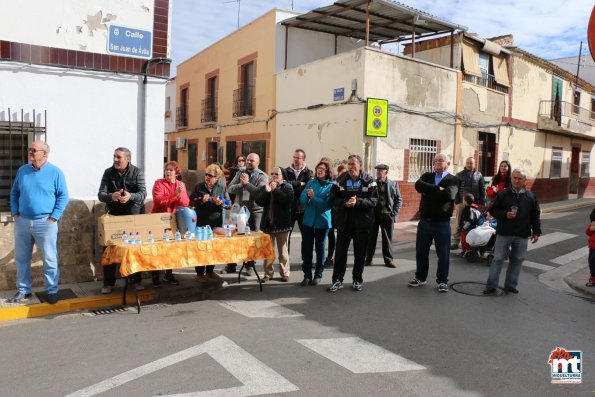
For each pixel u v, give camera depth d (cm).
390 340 489
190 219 641
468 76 1623
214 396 364
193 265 611
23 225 571
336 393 373
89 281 690
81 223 680
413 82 1399
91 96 693
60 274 671
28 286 593
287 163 1570
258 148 1736
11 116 643
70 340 485
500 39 2009
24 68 645
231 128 1927
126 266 561
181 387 379
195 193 717
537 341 496
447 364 432
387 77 1326
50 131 668
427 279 757
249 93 1817
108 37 697
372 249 853
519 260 682
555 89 2125
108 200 609
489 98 1698
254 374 404
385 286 710
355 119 1295
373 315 571
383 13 1423
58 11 662
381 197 827
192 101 2341
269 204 715
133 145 729
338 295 659
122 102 716
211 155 2159
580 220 1505
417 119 1419
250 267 769
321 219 701
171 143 2675
